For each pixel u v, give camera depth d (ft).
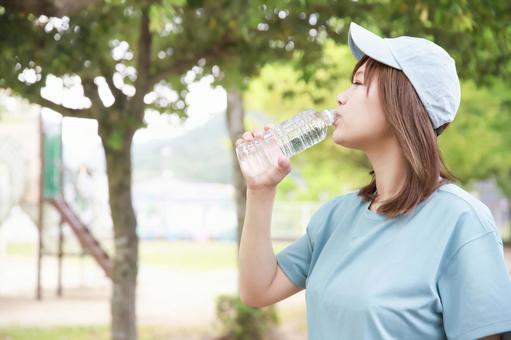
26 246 92.43
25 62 14.84
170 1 12.42
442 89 5.20
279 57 18.61
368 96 5.37
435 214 5.02
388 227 5.19
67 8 11.91
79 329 33.50
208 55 18.40
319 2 14.12
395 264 4.96
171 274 59.72
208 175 298.15
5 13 14.14
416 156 5.10
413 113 5.16
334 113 5.58
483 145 37.91
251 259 5.96
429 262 4.88
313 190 85.56
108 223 67.62
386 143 5.41
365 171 55.42
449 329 4.83
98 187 57.98
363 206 5.65
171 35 18.92
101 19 16.14
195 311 39.47
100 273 58.95
